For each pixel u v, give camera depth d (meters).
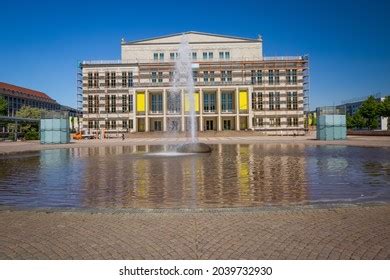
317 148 30.06
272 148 30.70
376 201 8.28
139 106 80.25
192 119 45.78
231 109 82.56
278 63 85.94
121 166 17.25
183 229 6.18
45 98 147.00
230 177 13.16
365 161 18.56
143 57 88.31
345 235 5.79
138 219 6.83
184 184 11.72
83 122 85.81
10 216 7.18
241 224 6.43
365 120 102.06
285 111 85.88
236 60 85.62
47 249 5.37
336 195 9.70
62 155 25.44
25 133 67.62
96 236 5.89
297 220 6.64
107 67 85.94
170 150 30.00
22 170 16.09
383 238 5.64
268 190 10.54
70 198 9.69
